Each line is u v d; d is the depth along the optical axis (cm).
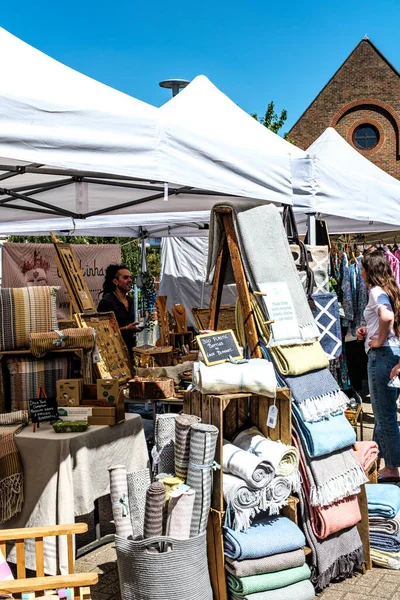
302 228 758
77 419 376
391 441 468
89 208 652
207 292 1055
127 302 628
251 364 323
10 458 344
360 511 366
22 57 300
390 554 371
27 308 404
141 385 484
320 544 335
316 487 330
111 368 508
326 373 358
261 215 362
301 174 449
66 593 251
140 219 802
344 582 352
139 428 409
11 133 252
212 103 476
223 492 305
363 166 650
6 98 252
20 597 251
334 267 755
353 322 729
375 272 468
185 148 324
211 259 379
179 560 279
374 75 2750
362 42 2752
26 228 782
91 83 320
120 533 295
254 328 345
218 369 318
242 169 354
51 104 266
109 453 378
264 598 301
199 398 322
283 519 326
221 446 307
